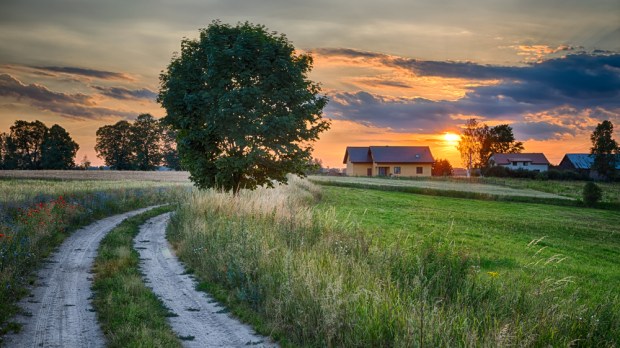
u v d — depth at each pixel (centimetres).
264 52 2900
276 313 1036
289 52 3009
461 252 1288
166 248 1973
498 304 1010
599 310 980
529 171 9725
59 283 1376
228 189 3061
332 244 1462
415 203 4778
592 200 5106
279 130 2906
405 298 1018
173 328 1029
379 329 862
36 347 905
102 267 1522
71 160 12325
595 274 1797
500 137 14075
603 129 10806
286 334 973
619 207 4978
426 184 7488
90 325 1034
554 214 4316
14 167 12094
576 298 1052
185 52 3125
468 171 13062
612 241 2833
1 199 2589
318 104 3138
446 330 834
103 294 1238
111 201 3319
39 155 12281
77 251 1842
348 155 11344
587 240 2838
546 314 927
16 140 12125
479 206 4772
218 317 1108
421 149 11100
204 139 3005
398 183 7544
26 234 1766
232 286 1301
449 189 6353
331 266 1175
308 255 1275
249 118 2839
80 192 3544
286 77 2958
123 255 1686
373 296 955
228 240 1550
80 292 1288
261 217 1934
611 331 914
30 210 2156
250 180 3139
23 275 1403
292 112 3009
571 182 8869
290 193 3844
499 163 12875
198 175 3097
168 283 1412
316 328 924
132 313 1052
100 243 2005
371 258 1310
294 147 3008
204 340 962
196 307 1182
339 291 956
